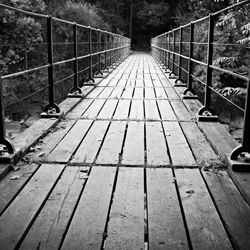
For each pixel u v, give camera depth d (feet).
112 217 6.54
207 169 8.84
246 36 34.71
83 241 5.78
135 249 5.59
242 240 5.80
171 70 31.68
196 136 11.64
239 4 9.35
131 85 24.16
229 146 10.05
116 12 119.14
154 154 9.91
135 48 127.44
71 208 6.84
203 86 40.96
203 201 7.16
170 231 6.09
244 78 8.54
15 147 9.62
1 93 8.77
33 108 46.14
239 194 7.50
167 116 14.53
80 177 8.31
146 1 121.90
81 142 10.96
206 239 5.84
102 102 17.65
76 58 18.22
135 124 13.23
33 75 45.16
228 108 41.27
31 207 6.85
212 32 12.92
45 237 5.89
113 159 9.50
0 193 7.41
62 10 65.31
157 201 7.17
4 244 5.67
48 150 10.12
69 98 17.93
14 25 43.09
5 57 41.34
